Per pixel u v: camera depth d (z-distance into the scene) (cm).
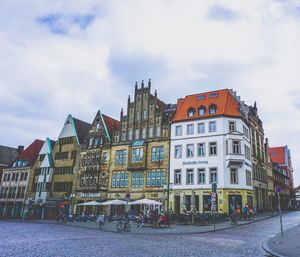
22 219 6206
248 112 5619
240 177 4666
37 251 1441
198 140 4969
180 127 5212
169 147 5197
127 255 1342
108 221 4491
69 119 6850
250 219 3794
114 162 5728
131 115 5797
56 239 2017
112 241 1922
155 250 1515
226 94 5191
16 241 1869
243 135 4916
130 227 3141
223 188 4550
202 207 4628
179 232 2608
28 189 6975
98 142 6094
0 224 3912
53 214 6275
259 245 1716
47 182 6612
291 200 9481
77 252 1421
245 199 4581
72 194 6031
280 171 8306
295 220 3691
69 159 6462
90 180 5931
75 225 3716
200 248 1591
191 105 5331
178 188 4909
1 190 7594
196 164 4872
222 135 4797
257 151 5878
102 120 6228
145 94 5753
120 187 5503
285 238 1961
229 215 4406
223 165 4656
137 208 5169
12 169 7569
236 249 1559
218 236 2267
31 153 7550
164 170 5128
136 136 5612
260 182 5756
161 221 3189
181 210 4772
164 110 5728
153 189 5134
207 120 4997
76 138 6519
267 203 6106
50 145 7025
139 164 5369
